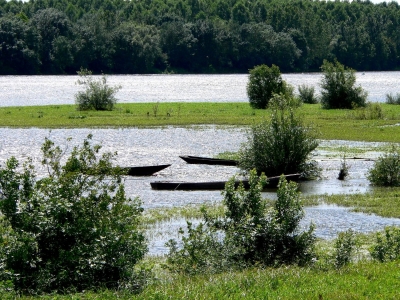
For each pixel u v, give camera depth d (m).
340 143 90.50
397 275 27.08
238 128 108.62
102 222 27.88
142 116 127.62
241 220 32.12
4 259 26.03
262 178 33.28
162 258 35.12
